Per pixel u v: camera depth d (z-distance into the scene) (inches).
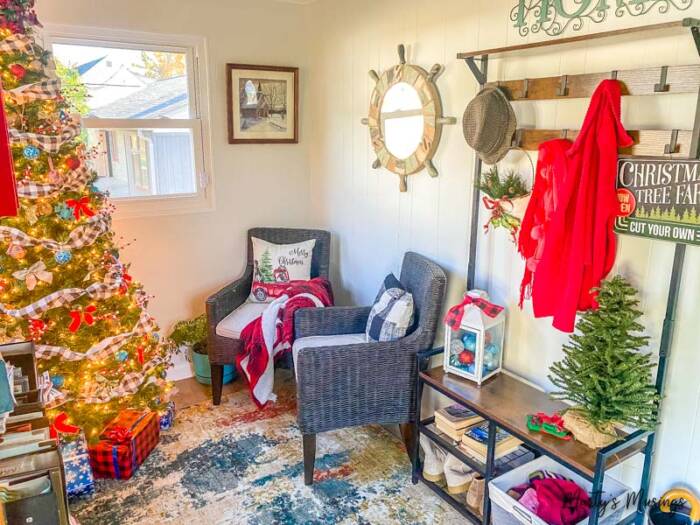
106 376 101.8
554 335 84.8
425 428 94.4
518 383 89.0
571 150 69.1
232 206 142.3
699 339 67.2
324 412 94.8
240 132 138.8
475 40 92.8
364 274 133.9
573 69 77.0
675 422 71.0
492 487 78.6
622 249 73.9
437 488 93.6
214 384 124.6
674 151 63.9
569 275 70.3
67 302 96.4
